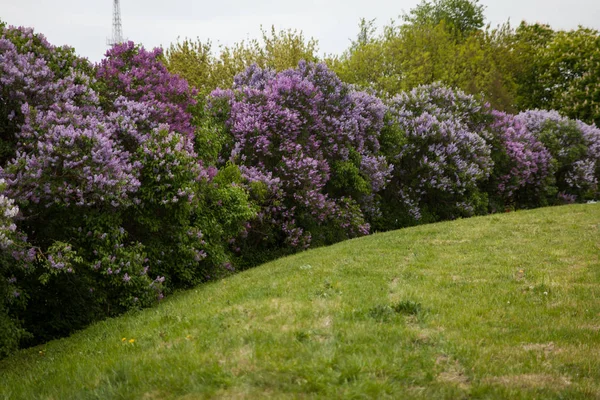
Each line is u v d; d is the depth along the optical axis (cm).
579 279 950
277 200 1798
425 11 5662
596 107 4100
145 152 1234
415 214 2433
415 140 2444
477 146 2525
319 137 2077
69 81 1227
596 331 674
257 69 2362
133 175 1196
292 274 1098
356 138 2228
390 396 507
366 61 3541
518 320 727
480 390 511
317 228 1966
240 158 1830
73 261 1094
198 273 1459
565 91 4425
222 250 1519
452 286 938
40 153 1009
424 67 3812
